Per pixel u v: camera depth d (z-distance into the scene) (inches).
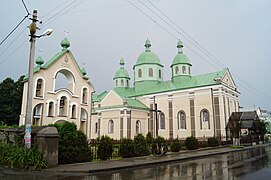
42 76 1290.6
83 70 1562.5
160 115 1902.1
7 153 557.9
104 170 515.8
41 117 1248.8
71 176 454.6
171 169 554.3
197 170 535.5
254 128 1689.2
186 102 1787.6
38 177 438.0
